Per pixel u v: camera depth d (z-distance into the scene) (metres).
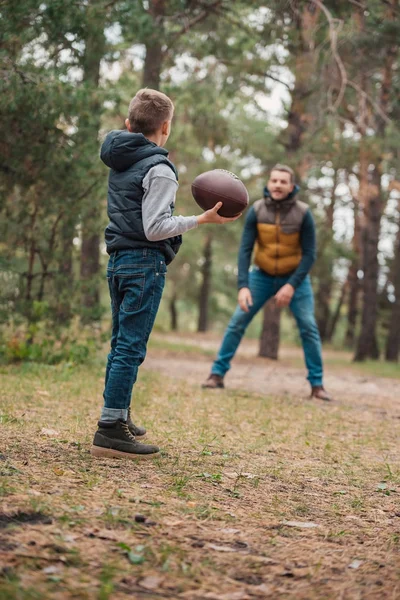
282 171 7.69
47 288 9.02
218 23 12.51
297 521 3.14
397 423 6.72
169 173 3.82
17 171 8.16
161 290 3.98
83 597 2.05
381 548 2.81
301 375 11.89
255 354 19.47
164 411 5.95
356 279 30.28
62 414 5.19
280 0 10.89
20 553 2.29
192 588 2.24
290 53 13.47
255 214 7.82
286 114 16.33
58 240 8.97
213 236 29.39
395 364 21.00
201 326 34.84
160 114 4.00
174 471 3.77
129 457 3.94
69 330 9.20
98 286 9.49
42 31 7.58
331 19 10.94
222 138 16.38
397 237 24.92
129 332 3.93
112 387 3.93
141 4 8.81
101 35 8.05
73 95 7.61
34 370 7.68
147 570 2.32
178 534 2.71
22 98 7.34
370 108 13.84
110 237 3.96
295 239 7.77
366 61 12.99
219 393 7.60
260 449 4.78
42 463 3.57
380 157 13.97
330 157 13.41
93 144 8.28
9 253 8.73
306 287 7.95
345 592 2.31
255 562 2.52
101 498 3.02
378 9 11.34
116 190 3.92
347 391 9.62
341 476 4.20
